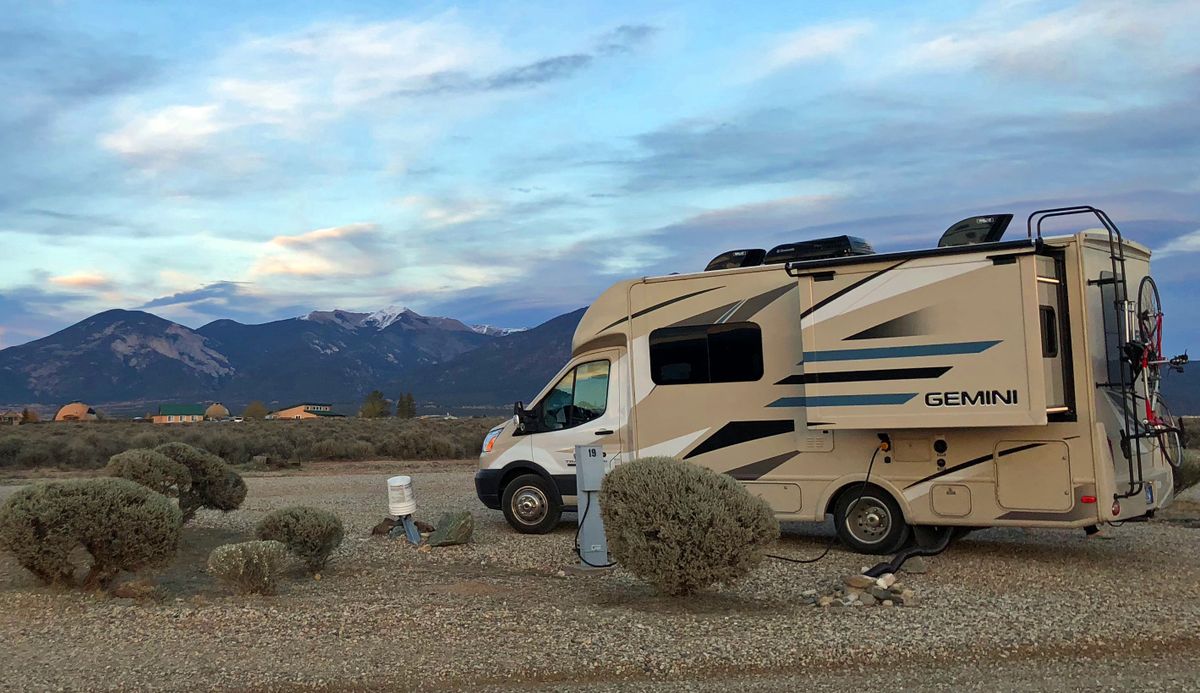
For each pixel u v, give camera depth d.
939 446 10.36
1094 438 9.62
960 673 6.00
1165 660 6.26
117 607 8.07
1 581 9.32
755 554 8.11
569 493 12.99
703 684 5.83
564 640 6.76
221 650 6.65
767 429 11.41
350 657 6.42
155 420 111.88
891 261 10.12
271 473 28.09
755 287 11.65
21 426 53.75
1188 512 15.00
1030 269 9.43
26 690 5.80
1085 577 9.43
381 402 98.19
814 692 5.62
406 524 12.61
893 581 8.45
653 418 12.19
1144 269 11.05
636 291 12.43
